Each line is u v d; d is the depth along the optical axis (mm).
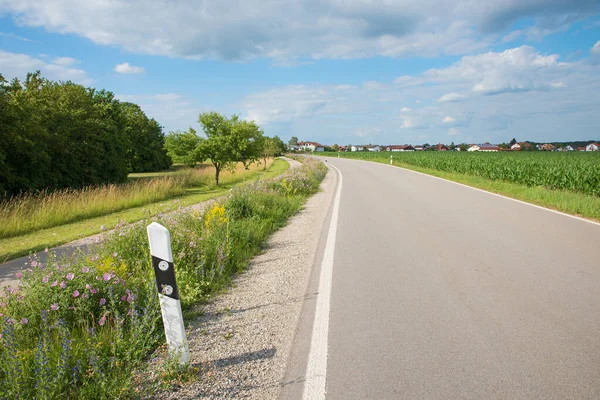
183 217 8102
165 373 3107
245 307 4547
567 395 2816
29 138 17453
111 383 2865
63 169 21250
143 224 6980
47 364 2918
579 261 6070
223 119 24984
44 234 10023
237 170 37281
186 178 24281
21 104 17141
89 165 23984
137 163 53281
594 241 7406
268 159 71062
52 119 21344
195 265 5707
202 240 6422
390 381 3021
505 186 16984
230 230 7387
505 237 7789
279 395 2877
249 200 10312
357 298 4727
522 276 5395
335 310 4383
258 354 3471
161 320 4031
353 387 2953
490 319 4070
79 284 4188
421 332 3818
